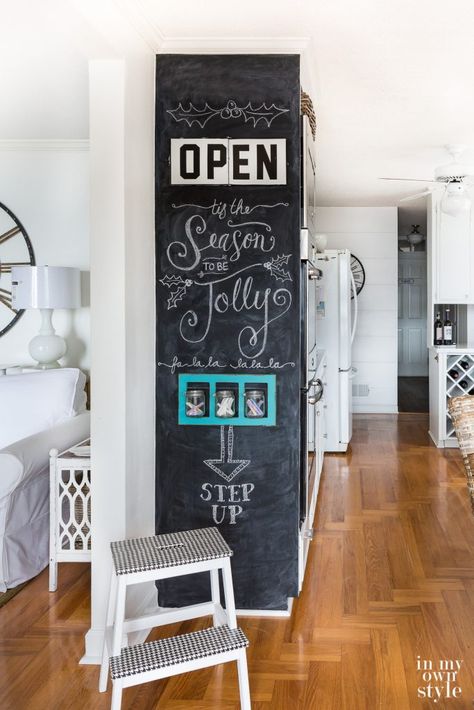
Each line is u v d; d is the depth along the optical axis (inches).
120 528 95.2
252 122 101.7
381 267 293.1
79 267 174.6
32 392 136.6
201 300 103.7
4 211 175.0
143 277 103.7
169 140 102.4
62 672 89.9
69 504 122.0
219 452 105.1
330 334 217.3
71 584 120.2
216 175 102.3
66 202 173.8
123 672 72.7
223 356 104.0
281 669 89.9
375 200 272.5
